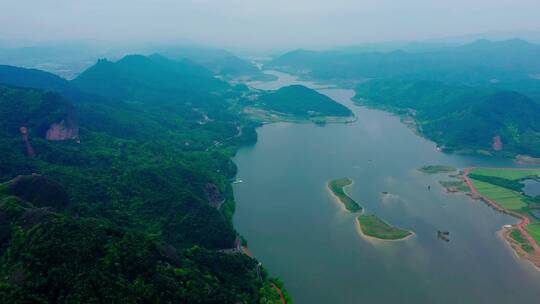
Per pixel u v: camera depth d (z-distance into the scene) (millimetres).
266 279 161625
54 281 106188
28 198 150875
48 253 111375
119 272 116312
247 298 141125
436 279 171250
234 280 148875
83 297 102812
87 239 119438
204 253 158125
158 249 137000
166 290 120562
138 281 115938
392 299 158125
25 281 105812
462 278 172625
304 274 172250
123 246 125125
